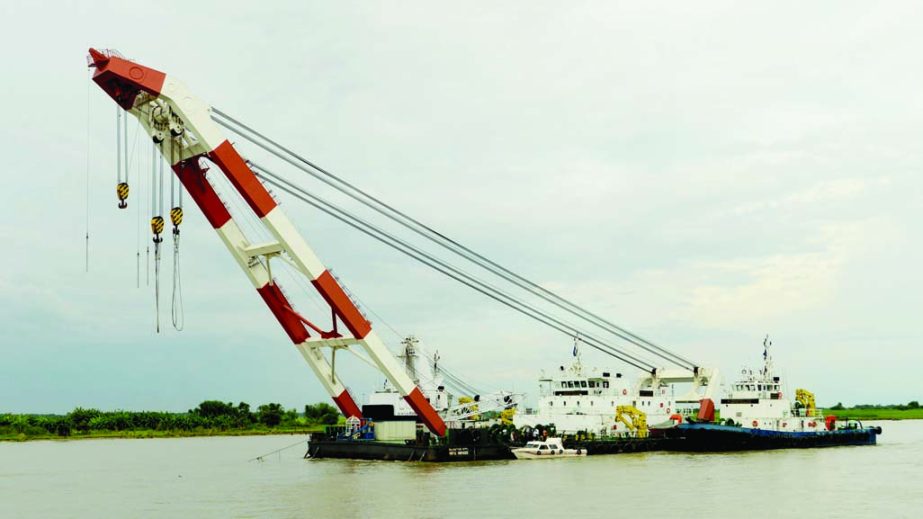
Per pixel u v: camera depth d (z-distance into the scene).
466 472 70.00
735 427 90.25
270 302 81.88
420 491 58.31
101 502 57.69
